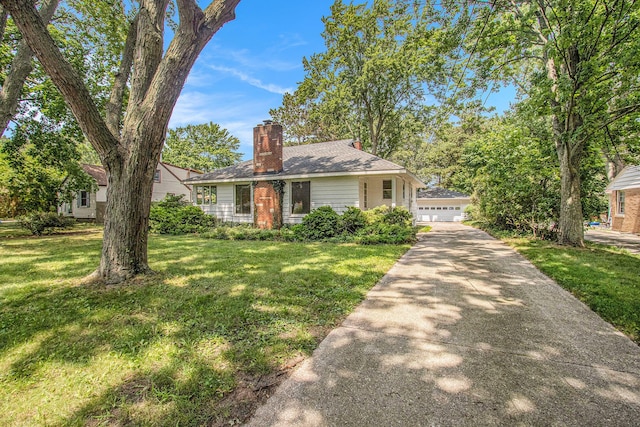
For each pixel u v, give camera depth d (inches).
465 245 358.9
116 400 77.2
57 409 73.7
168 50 176.6
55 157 533.0
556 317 132.9
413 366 93.5
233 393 80.6
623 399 77.6
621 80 261.1
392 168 431.2
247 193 556.1
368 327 122.9
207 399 77.9
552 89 311.4
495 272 217.6
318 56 781.3
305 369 92.1
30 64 320.8
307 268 224.1
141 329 118.4
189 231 519.5
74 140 588.1
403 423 69.1
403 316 134.6
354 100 810.2
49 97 465.1
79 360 95.8
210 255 282.7
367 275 203.2
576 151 325.7
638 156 382.6
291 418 71.1
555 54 273.4
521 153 410.0
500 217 495.8
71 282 182.9
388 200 549.0
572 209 330.0
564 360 96.9
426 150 1428.4
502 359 97.6
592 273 200.4
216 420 70.6
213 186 605.9
